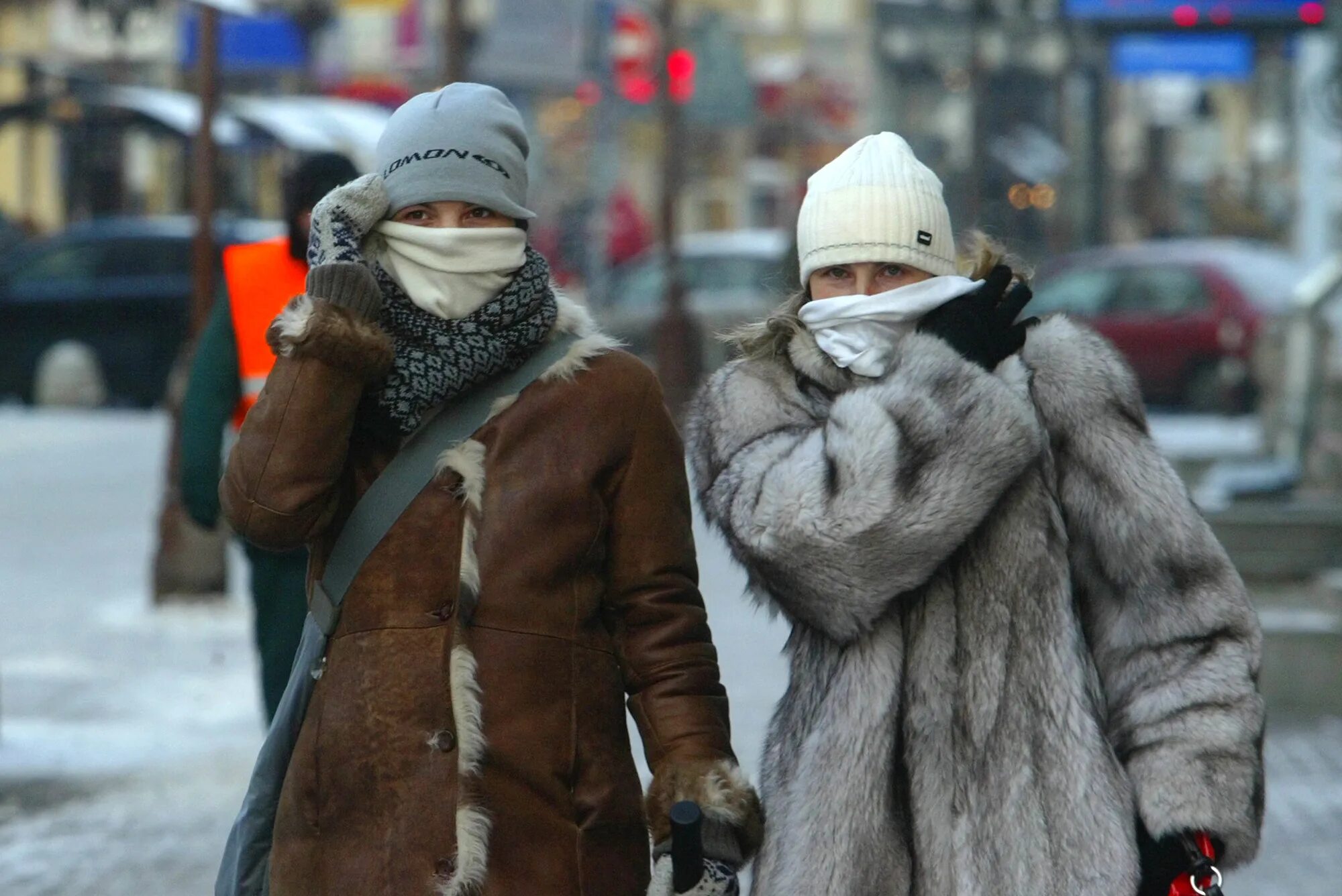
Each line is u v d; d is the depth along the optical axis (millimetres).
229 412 20594
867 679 12039
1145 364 79562
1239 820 11844
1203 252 80750
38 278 84000
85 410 82875
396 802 11430
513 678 11555
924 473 11602
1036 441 11844
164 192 115250
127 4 87500
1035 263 13234
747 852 11930
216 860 23047
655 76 128625
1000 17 129000
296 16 101250
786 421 12586
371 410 11812
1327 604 33250
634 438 12039
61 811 25156
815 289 12953
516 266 11961
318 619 11781
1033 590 12016
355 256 11789
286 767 11883
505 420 11867
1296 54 99250
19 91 129750
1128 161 181500
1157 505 12125
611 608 12156
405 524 11719
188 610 38938
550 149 142125
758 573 12234
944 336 12117
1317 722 30344
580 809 11641
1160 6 62500
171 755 28094
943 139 161500
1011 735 11875
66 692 32094
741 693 31391
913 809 11906
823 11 166125
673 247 75312
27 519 52188
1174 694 12023
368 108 107500
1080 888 11641
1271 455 51188
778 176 161000
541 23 127250
